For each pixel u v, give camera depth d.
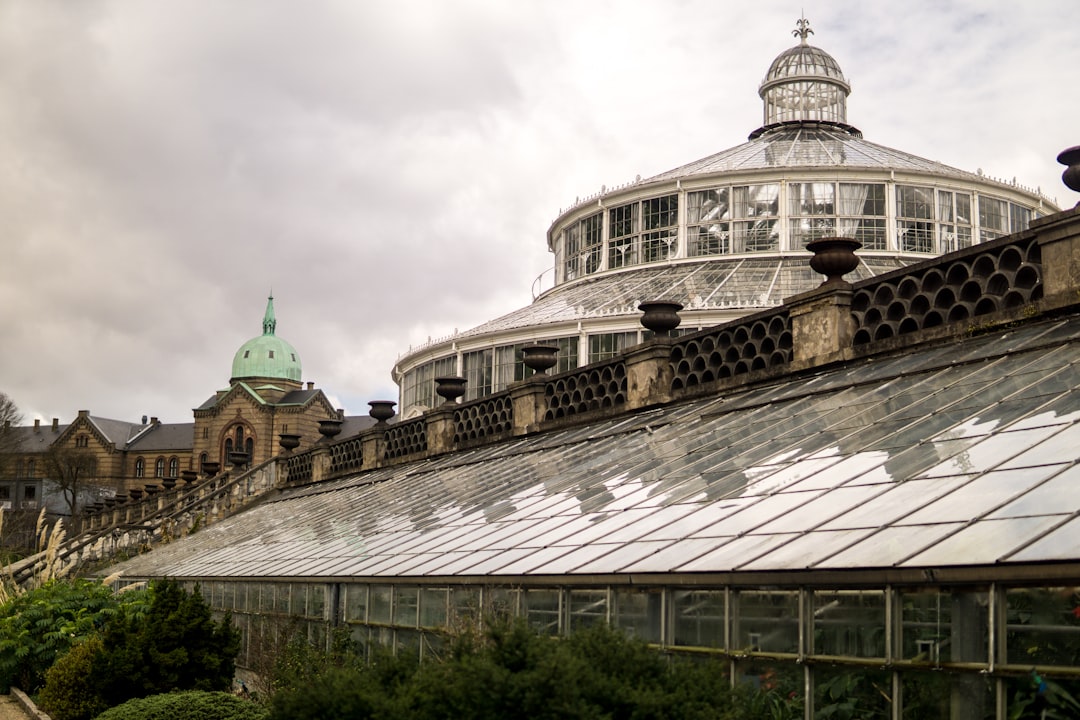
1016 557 9.03
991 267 15.73
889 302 17.45
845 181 47.66
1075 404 11.95
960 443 12.38
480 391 47.09
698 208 48.84
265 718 16.89
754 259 46.88
